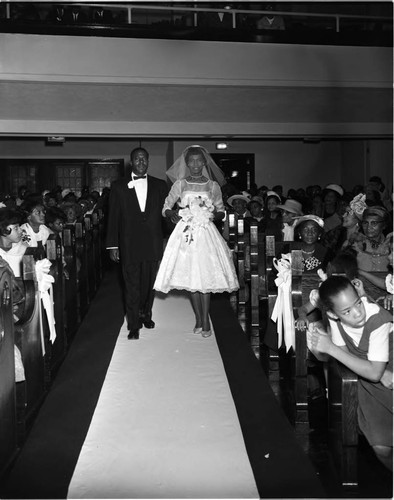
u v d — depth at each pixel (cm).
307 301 395
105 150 1652
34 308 367
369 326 282
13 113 1089
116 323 583
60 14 981
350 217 553
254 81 1038
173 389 411
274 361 464
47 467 306
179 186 515
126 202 505
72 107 1085
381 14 1106
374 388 293
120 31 984
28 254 372
